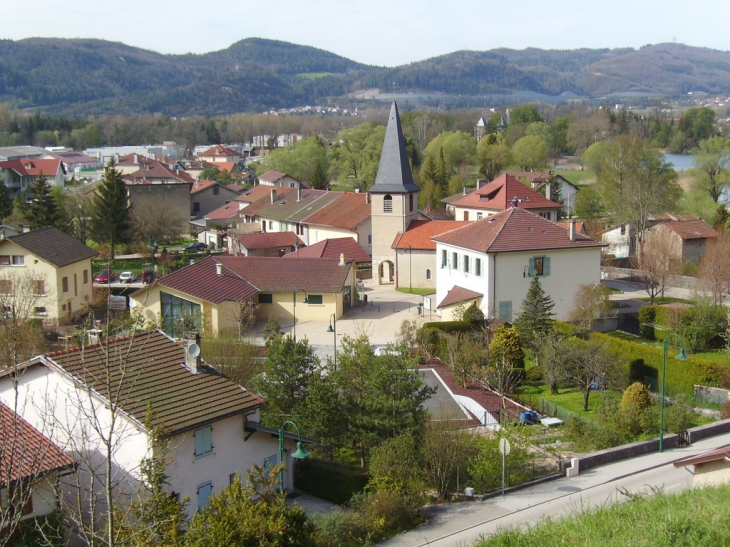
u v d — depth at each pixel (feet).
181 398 95.86
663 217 305.12
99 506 89.10
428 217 279.49
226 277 208.23
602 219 359.05
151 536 57.21
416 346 170.19
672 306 185.78
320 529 85.10
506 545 70.23
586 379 141.49
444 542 85.20
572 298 192.34
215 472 96.53
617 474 105.40
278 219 325.42
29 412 96.37
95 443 91.86
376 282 264.93
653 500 73.10
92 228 308.19
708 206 326.03
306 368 119.75
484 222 200.44
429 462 103.86
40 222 303.48
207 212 430.61
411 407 109.60
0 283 195.72
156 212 334.44
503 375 145.18
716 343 173.47
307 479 105.19
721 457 79.46
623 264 278.26
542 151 540.93
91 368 95.91
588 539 64.80
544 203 297.12
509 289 186.29
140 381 96.63
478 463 106.11
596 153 486.38
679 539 60.80
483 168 522.47
